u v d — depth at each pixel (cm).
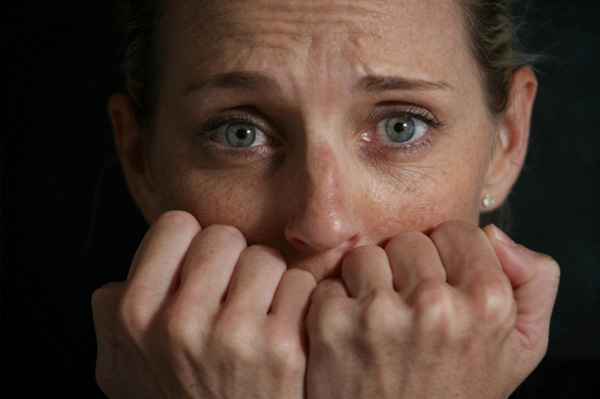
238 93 139
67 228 310
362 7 134
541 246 304
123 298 132
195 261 132
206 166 148
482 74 161
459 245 134
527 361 143
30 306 311
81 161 309
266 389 127
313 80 133
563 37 292
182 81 147
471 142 153
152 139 169
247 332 125
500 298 125
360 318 122
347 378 126
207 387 128
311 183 133
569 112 298
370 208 140
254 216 143
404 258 131
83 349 311
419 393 127
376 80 135
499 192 188
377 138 144
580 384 183
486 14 164
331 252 138
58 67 305
